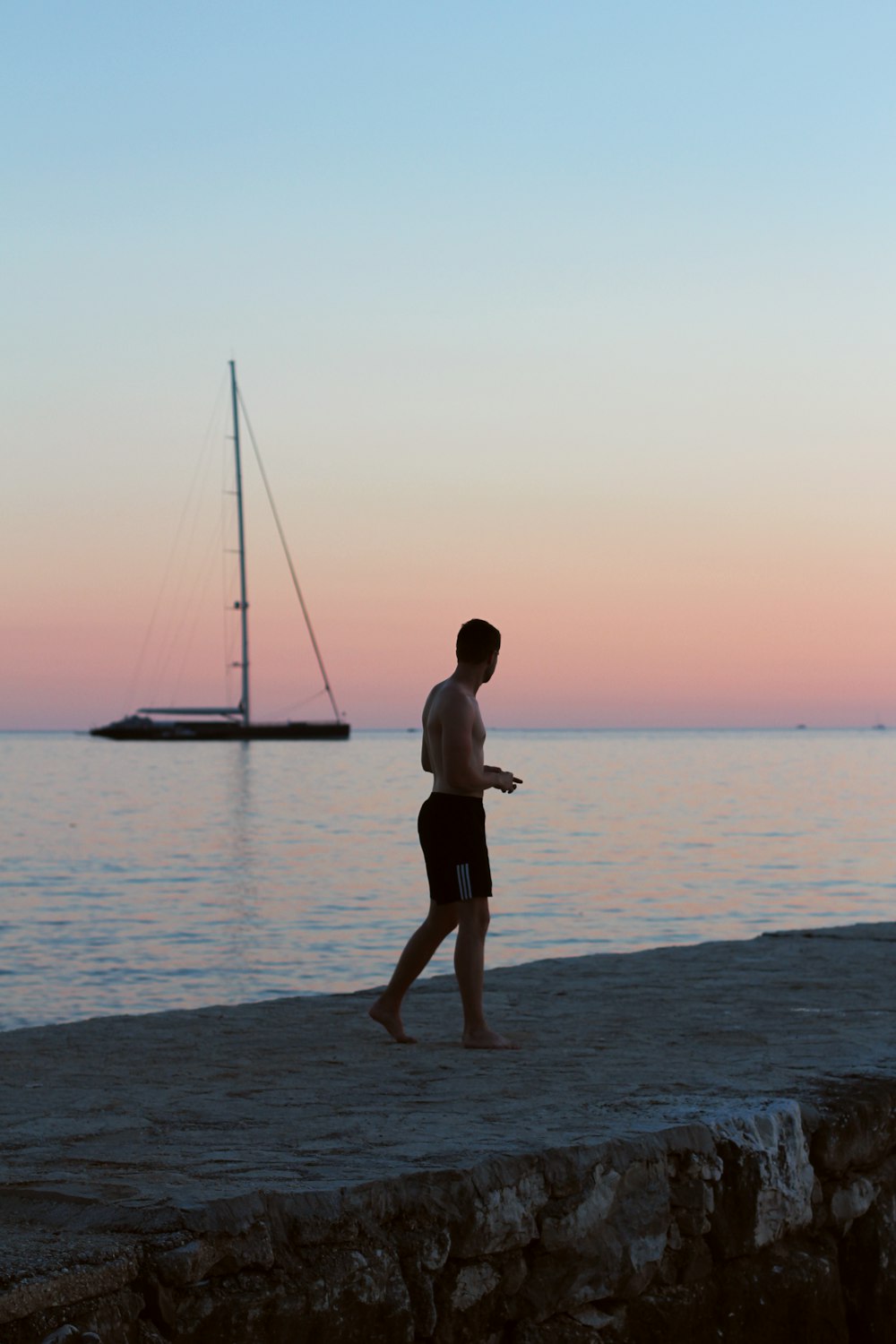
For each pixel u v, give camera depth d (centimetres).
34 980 1609
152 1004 1452
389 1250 384
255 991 1534
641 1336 446
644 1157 450
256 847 3653
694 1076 563
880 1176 536
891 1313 523
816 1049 623
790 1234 498
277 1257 362
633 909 2253
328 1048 648
